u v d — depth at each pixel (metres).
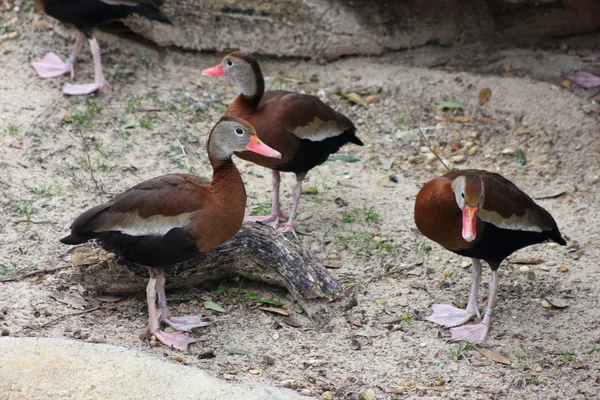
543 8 16.12
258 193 12.23
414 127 14.01
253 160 10.82
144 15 13.52
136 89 14.19
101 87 13.75
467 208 8.51
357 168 13.06
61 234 10.70
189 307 9.75
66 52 14.72
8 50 14.52
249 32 15.26
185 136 13.20
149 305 8.95
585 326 9.66
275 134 10.55
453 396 8.38
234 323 9.48
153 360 7.93
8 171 11.75
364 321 9.66
